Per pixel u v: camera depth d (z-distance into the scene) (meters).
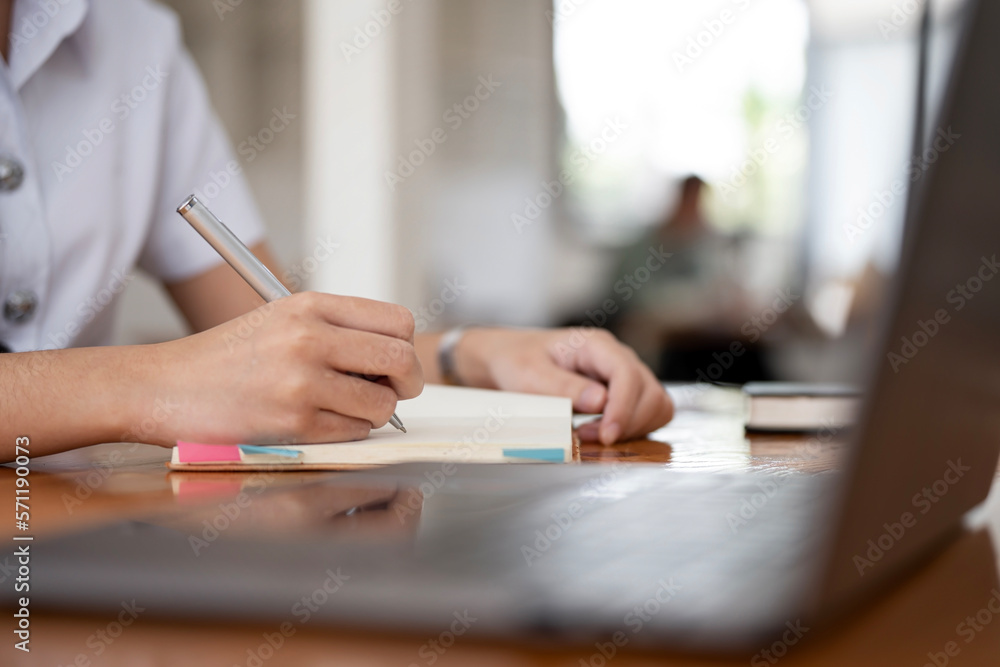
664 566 0.22
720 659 0.19
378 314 0.56
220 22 4.33
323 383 0.53
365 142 3.90
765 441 0.71
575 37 4.88
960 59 0.23
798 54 4.69
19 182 0.81
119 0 1.01
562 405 0.69
